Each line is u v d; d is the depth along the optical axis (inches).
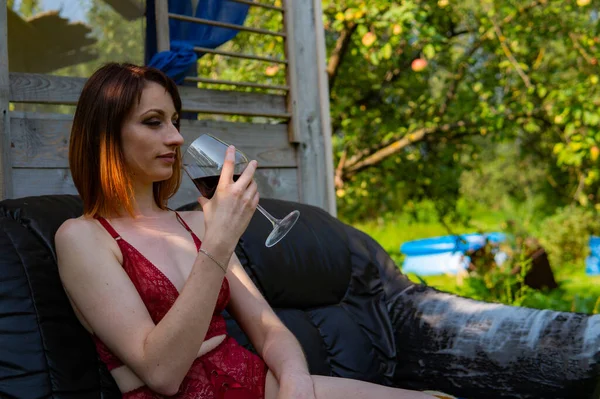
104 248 64.1
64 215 78.6
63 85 105.0
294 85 139.7
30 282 68.5
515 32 256.7
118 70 68.0
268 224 99.2
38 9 125.0
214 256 60.4
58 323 68.5
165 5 122.6
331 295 101.2
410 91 282.7
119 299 61.3
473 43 283.4
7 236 71.2
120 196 67.3
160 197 75.3
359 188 293.4
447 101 283.3
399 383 100.0
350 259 107.2
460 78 279.4
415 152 290.2
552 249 316.2
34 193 99.4
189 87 124.6
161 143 67.6
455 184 295.6
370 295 106.0
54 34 127.8
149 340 58.3
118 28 131.4
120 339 59.9
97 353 70.9
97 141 67.2
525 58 283.0
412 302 103.5
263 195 134.2
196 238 73.5
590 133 240.1
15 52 125.1
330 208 146.9
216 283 60.2
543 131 297.9
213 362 65.1
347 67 274.2
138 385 63.1
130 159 67.8
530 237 243.1
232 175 64.0
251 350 86.8
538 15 265.4
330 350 95.5
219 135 127.6
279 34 140.2
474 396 92.0
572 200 352.5
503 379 89.0
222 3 138.1
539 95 250.5
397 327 102.6
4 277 67.2
